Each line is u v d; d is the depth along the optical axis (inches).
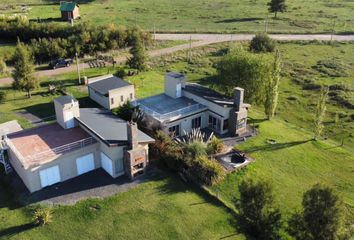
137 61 2940.5
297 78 2982.3
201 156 1684.3
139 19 4505.4
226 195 1552.7
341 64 3260.3
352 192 1616.6
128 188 1567.4
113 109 2278.5
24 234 1322.6
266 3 5428.2
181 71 3097.9
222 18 4640.8
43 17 4414.4
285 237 1327.5
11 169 1678.2
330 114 2436.0
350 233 1115.9
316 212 1082.7
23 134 1742.1
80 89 2576.3
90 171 1680.6
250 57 2198.6
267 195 1214.3
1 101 2338.8
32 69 2413.9
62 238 1311.5
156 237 1323.8
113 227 1362.0
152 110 1995.6
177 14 4793.3
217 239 1321.4
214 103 2004.2
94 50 3371.1
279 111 2471.7
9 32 3644.2
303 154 1882.4
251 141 1969.7
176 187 1584.6
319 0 5649.6
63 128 1801.2
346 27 4301.2
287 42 3833.7
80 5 5191.9
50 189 1555.1
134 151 1587.1
